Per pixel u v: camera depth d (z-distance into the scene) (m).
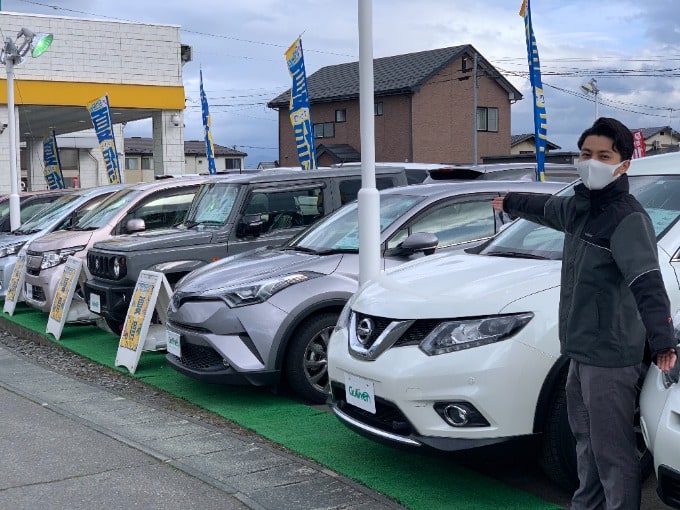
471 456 4.35
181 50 24.73
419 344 4.50
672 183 4.90
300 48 13.03
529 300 4.38
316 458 5.29
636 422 4.40
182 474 5.06
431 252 6.67
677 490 3.50
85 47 22.97
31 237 12.46
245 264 7.03
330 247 7.09
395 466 5.11
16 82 22.16
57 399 7.07
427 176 11.12
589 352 3.47
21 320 11.32
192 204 9.59
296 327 6.52
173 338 6.88
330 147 45.09
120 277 8.63
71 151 39.41
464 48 42.91
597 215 3.43
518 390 4.27
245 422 6.17
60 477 5.05
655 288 3.23
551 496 4.69
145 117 27.25
